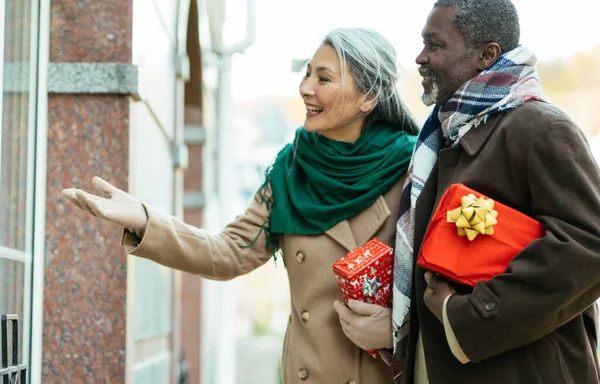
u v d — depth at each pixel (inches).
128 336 155.6
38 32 153.8
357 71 133.2
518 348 107.5
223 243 135.7
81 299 154.5
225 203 388.8
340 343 132.2
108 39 158.1
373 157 134.0
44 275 154.9
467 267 107.5
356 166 134.0
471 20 116.3
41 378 153.2
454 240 108.3
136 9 161.3
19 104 143.4
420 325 116.2
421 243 119.1
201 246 132.2
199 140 362.6
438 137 125.0
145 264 195.0
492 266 106.8
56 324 154.2
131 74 157.1
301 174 138.6
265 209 139.6
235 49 338.3
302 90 133.9
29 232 149.4
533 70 116.0
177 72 247.8
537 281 101.9
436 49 118.2
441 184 117.3
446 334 107.7
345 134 137.0
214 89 405.1
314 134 137.7
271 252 141.2
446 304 107.6
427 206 120.6
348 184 133.8
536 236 106.2
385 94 136.3
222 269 134.6
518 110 112.1
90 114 157.2
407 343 122.0
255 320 1365.7
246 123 1286.9
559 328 109.6
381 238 132.7
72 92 157.0
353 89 133.3
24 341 145.5
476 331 104.4
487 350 104.9
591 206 103.7
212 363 430.3
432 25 118.6
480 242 107.4
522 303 102.3
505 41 117.1
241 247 137.1
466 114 115.0
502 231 106.9
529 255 103.3
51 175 156.3
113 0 158.2
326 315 132.7
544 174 106.3
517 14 119.0
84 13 158.2
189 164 364.2
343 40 133.6
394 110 138.0
